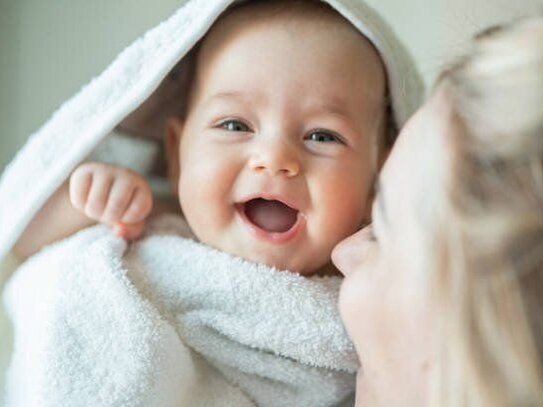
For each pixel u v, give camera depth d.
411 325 0.62
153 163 0.98
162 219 0.93
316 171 0.84
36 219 0.90
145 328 0.79
